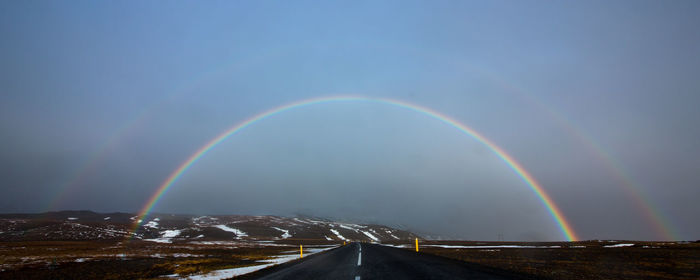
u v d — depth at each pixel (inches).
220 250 2281.0
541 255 1331.2
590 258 1133.1
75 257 1425.9
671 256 1180.5
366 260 1014.4
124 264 1175.6
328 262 995.9
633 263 914.1
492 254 1427.2
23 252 1734.7
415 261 924.0
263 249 2568.9
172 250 2182.6
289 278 629.0
